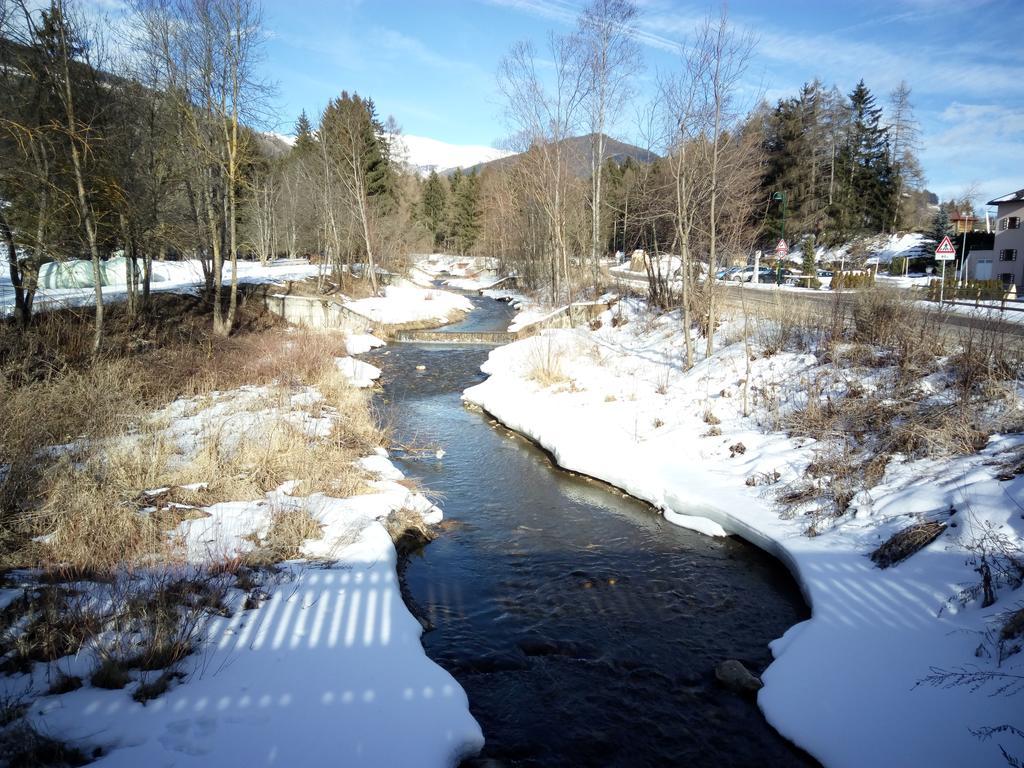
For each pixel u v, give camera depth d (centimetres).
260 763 394
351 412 1319
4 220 1391
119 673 455
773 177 4394
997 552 557
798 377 1142
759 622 640
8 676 457
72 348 1454
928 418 836
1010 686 431
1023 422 753
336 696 468
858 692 482
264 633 539
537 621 643
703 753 463
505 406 1445
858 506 742
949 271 3322
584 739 477
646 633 623
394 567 715
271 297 2619
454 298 3978
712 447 1049
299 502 812
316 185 3878
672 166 1462
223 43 1809
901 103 4544
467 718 471
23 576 572
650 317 1980
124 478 790
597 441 1153
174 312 2166
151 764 383
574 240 3575
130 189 1661
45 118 1391
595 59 2519
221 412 1205
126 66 1686
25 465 732
